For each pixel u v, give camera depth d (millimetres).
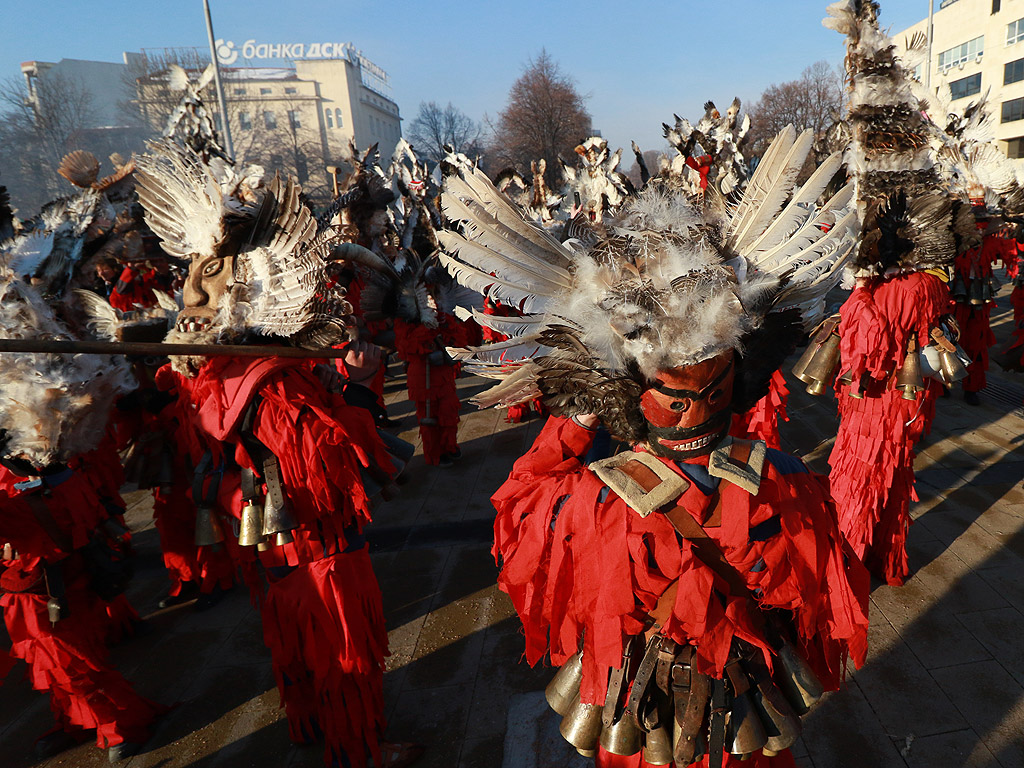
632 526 1505
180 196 2396
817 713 2834
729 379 1495
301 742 2848
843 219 1591
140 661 3609
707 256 1492
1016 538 4059
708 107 5879
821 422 6418
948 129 6797
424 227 5848
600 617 1529
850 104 3691
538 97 41781
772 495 1527
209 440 2432
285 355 2348
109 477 3051
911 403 3492
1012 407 6441
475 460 6277
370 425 2564
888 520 3658
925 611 3451
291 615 2529
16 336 2650
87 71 33688
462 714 2998
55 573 2725
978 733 2656
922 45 3592
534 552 1643
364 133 70250
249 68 62781
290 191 2303
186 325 2395
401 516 5125
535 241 1536
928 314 3371
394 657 3445
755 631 1608
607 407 1490
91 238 2977
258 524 2369
